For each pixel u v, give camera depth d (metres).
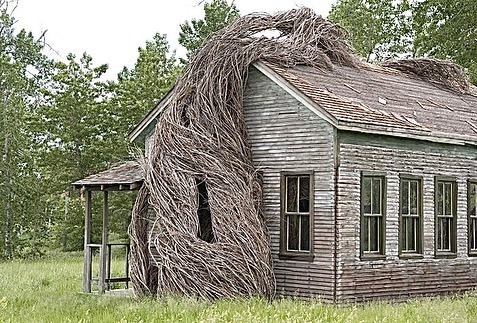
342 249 20.09
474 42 42.94
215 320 15.20
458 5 43.19
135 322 15.34
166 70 49.94
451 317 16.66
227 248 19.97
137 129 24.48
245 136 21.50
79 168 45.75
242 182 20.64
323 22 25.34
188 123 21.14
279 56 22.41
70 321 15.34
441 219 23.28
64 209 49.44
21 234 47.25
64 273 30.92
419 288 22.20
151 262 22.03
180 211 20.44
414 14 46.38
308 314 15.98
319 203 20.34
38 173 46.62
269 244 20.78
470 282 23.95
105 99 47.41
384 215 21.28
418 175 22.38
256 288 20.02
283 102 21.22
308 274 20.44
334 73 24.11
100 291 23.73
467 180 24.06
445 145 23.33
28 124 46.78
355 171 20.52
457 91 29.31
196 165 20.67
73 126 45.78
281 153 21.16
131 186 22.55
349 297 20.17
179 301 18.81
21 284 25.83
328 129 20.25
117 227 46.41
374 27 55.16
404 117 22.39
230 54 21.45
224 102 21.06
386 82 25.94
